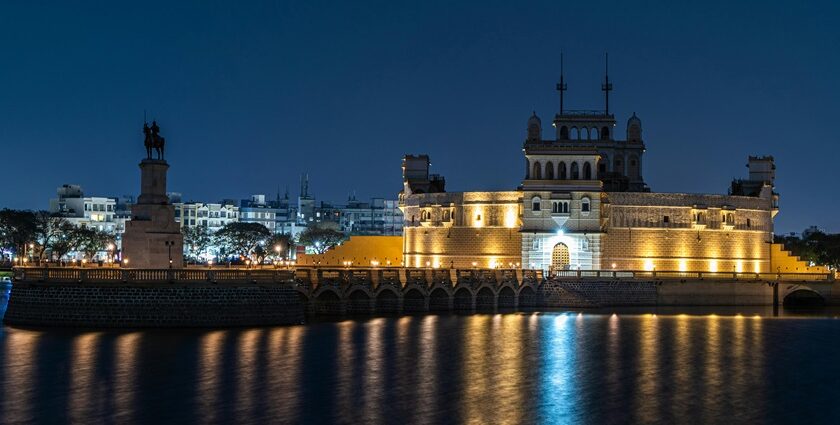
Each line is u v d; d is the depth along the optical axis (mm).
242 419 79562
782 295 181250
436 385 93438
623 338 126875
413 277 155625
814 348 120312
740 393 92500
